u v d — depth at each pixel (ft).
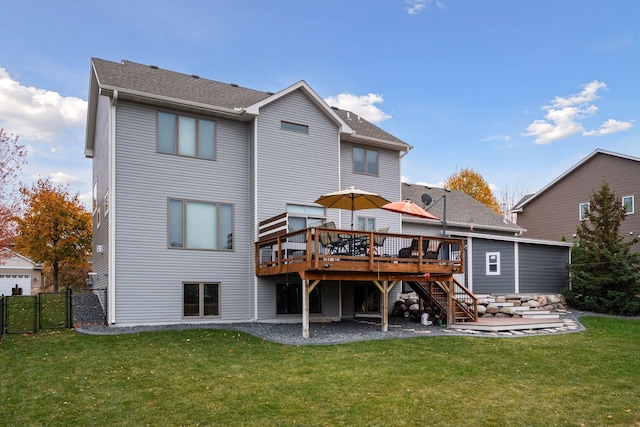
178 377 25.20
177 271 42.96
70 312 38.73
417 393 22.90
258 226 46.01
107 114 44.65
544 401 21.95
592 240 58.29
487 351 32.27
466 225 71.56
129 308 40.55
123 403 21.25
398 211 41.11
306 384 24.14
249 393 22.71
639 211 75.15
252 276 46.32
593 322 47.78
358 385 24.06
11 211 63.72
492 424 19.21
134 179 41.63
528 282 59.36
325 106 50.31
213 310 44.57
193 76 55.01
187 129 44.65
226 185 46.16
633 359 30.27
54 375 25.17
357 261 39.06
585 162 83.71
